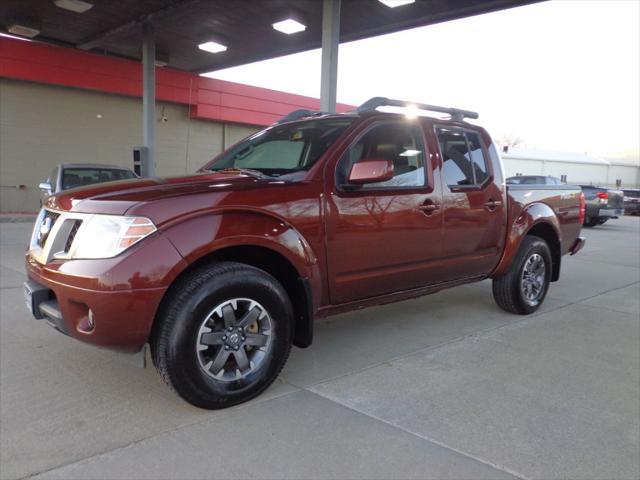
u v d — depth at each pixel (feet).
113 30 46.73
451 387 11.87
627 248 40.06
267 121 66.08
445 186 14.48
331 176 11.99
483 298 20.88
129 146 57.21
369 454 8.93
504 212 16.43
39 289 10.46
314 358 13.61
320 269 11.73
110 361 12.84
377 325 16.76
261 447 9.05
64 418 9.94
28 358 12.96
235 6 39.27
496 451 9.14
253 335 10.65
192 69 59.93
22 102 49.60
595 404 11.16
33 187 51.11
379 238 12.76
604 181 168.04
